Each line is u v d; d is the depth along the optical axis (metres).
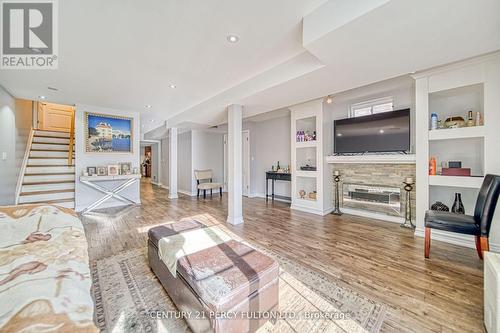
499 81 2.36
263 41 2.17
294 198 4.79
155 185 9.25
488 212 2.04
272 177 5.61
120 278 1.99
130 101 4.33
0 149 3.22
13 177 3.77
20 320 0.74
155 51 2.35
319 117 4.29
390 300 1.65
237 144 3.75
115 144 4.95
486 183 2.14
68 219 1.78
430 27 1.59
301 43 2.22
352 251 2.53
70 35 2.03
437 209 2.91
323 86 2.79
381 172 3.83
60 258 1.23
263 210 4.69
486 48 1.91
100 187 4.68
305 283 1.88
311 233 3.17
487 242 2.06
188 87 3.53
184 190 7.27
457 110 2.93
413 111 3.44
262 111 4.21
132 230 3.35
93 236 3.08
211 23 1.88
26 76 2.94
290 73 2.56
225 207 5.01
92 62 2.58
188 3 1.63
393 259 2.32
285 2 1.65
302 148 4.83
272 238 2.97
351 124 4.04
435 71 2.77
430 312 1.52
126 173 4.98
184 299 1.46
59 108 6.09
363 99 4.04
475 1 1.33
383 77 2.51
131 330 1.39
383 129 3.64
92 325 0.79
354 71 2.35
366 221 3.78
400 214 3.62
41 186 4.27
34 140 4.88
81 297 0.93
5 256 1.23
